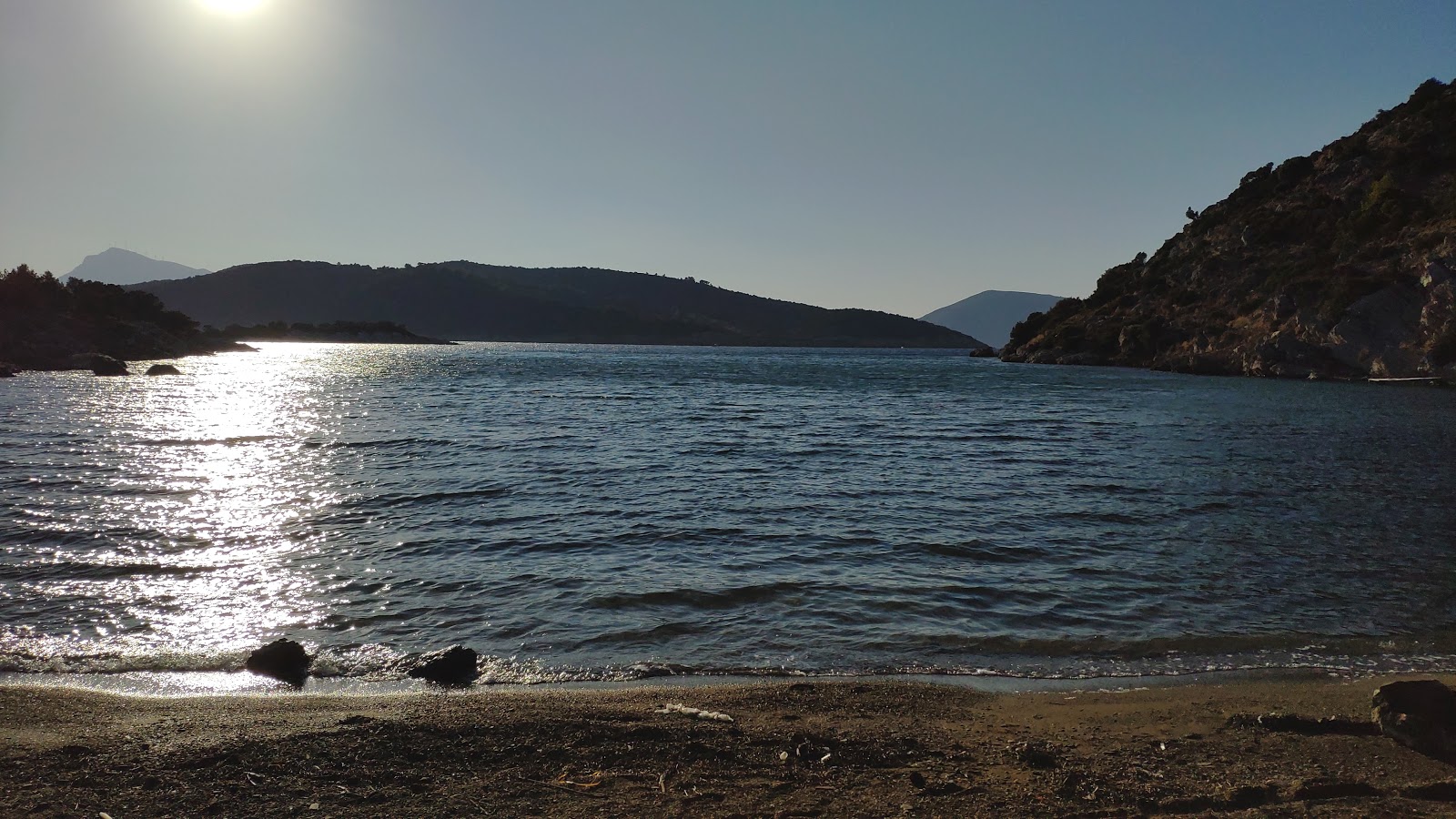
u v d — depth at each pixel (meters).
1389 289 64.75
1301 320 70.12
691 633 9.53
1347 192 86.56
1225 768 5.79
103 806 5.05
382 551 13.15
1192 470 21.55
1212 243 100.44
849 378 74.38
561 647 9.09
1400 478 20.31
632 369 90.38
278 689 7.86
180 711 7.08
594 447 25.89
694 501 17.25
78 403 40.47
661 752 6.00
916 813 5.01
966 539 14.09
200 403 41.31
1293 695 7.61
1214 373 78.88
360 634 9.47
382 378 66.75
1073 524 15.24
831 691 7.71
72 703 7.26
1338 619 10.07
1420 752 6.13
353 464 22.08
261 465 21.78
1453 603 10.66
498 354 146.38
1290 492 18.36
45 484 18.42
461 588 11.22
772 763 5.82
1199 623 9.92
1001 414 38.47
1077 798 5.21
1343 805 5.09
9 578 11.35
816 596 10.92
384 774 5.55
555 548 13.41
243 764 5.70
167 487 18.34
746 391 54.69
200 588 11.10
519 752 5.96
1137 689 7.92
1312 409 40.91
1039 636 9.51
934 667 8.58
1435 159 81.19
